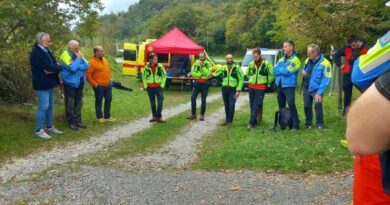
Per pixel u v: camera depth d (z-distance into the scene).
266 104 17.06
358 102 1.38
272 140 8.80
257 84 10.90
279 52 25.38
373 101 1.33
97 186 6.07
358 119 1.36
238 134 10.10
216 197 5.55
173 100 19.14
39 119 9.27
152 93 12.45
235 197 5.53
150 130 11.02
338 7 11.74
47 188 6.04
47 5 10.66
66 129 10.38
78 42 10.91
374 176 2.18
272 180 6.24
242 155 7.58
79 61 10.38
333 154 7.32
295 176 6.46
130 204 5.41
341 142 7.75
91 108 14.23
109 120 12.14
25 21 10.05
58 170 6.90
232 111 11.95
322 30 11.80
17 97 12.20
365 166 2.21
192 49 23.58
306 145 8.00
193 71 13.07
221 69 12.20
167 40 23.89
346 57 10.70
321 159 7.12
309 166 6.83
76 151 8.47
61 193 5.83
